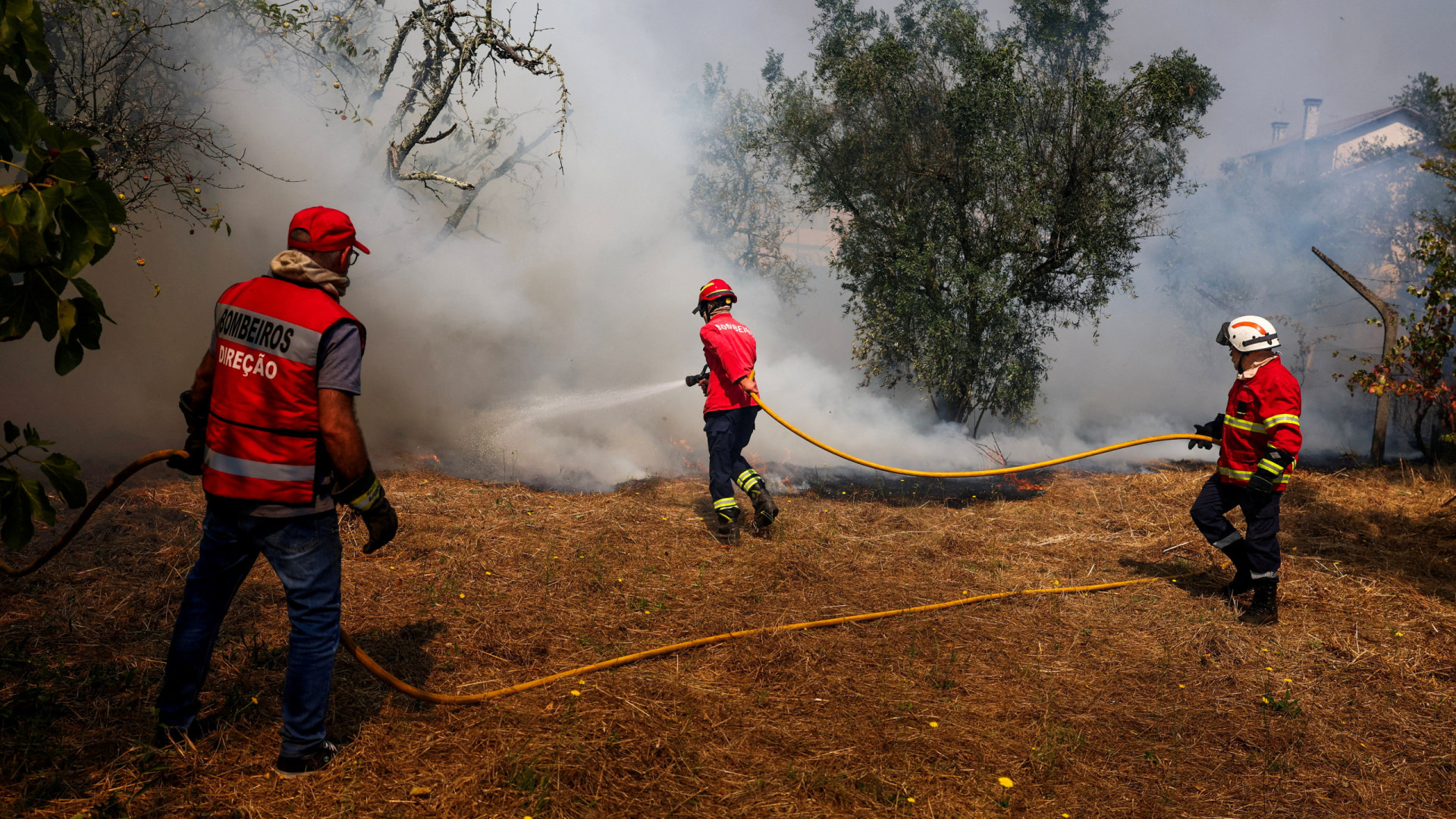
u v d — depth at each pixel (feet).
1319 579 16.46
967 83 26.45
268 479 8.05
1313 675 12.40
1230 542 15.14
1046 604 14.84
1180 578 16.49
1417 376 26.61
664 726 9.82
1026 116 26.84
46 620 11.35
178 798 8.00
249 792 8.21
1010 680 11.78
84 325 7.43
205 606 8.63
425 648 11.62
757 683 11.27
